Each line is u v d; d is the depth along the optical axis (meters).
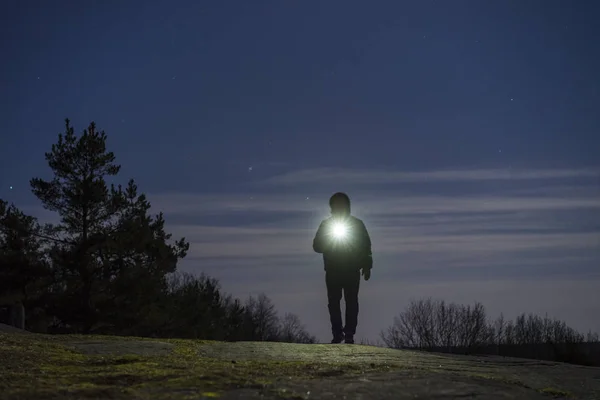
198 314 35.19
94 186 30.06
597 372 7.52
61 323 30.19
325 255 10.43
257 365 6.32
